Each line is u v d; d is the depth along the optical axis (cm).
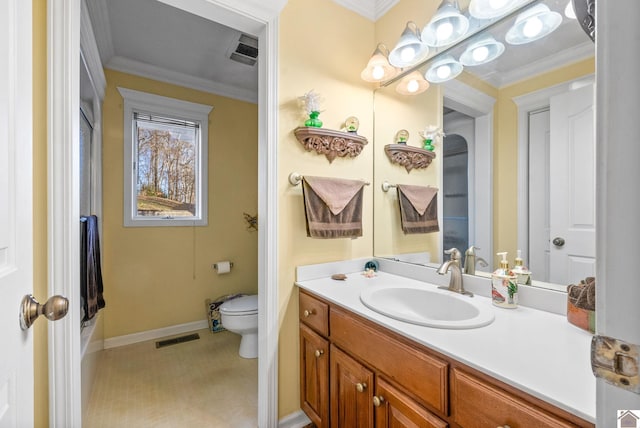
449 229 149
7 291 55
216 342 247
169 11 181
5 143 55
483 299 121
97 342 208
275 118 145
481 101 135
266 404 144
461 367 76
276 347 146
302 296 148
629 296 37
